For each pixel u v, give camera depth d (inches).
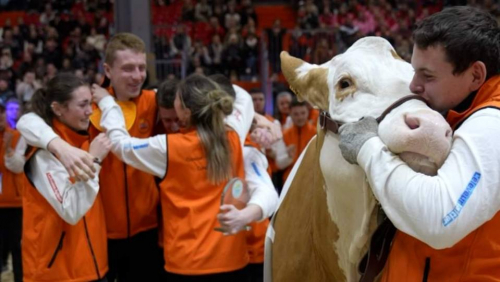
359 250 65.0
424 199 53.5
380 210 61.4
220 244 108.9
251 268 144.2
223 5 617.0
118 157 111.2
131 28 430.3
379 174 55.5
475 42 56.4
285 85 467.8
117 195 118.9
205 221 108.7
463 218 53.0
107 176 118.7
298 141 241.8
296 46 518.3
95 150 106.3
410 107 57.5
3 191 213.8
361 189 61.6
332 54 511.2
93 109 121.6
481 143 54.1
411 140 54.0
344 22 599.5
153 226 123.9
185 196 109.7
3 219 217.0
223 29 590.6
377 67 62.3
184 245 108.7
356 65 62.7
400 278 60.5
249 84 499.8
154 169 109.7
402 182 54.4
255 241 142.6
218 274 108.9
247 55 510.3
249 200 111.0
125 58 118.4
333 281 74.0
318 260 76.3
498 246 57.5
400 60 64.6
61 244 111.0
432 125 53.8
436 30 57.1
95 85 121.1
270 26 676.1
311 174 82.0
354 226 64.9
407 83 60.8
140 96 124.6
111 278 124.1
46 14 639.8
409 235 60.2
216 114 109.1
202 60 510.6
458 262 58.3
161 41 510.0
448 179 53.9
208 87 110.5
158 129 126.3
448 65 57.2
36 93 115.1
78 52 546.0
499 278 57.2
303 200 83.1
